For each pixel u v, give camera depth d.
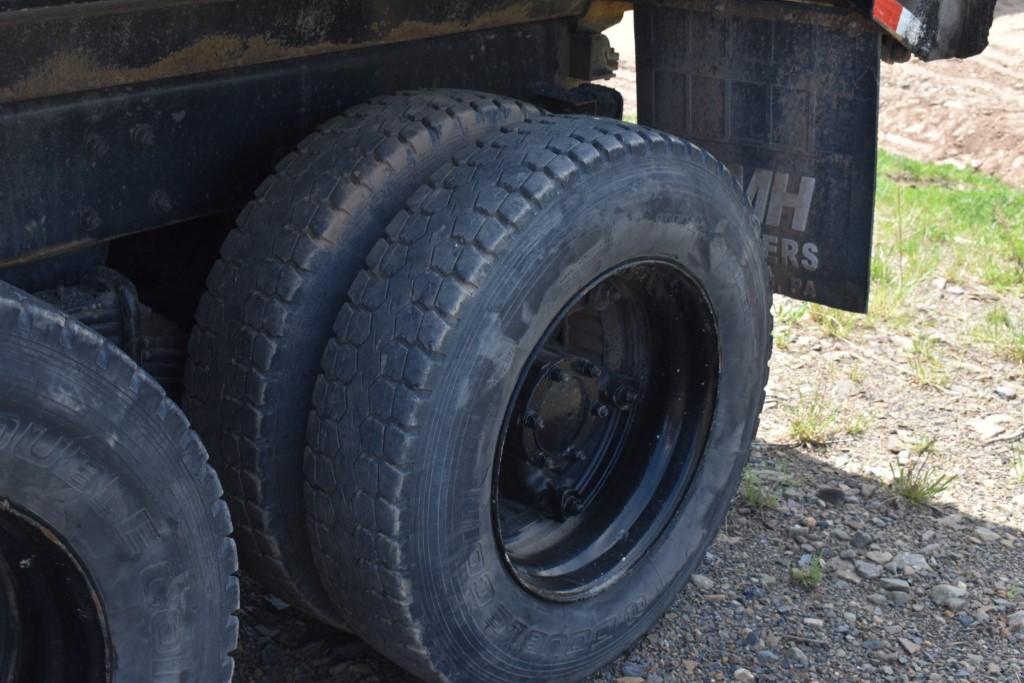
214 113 2.79
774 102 3.80
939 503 4.52
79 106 2.51
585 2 3.61
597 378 3.37
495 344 2.69
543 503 3.38
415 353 2.62
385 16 3.01
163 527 2.37
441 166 2.89
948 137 13.17
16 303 2.12
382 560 2.71
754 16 3.71
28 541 2.26
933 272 6.79
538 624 3.09
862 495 4.54
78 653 2.43
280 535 2.93
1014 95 14.20
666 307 3.33
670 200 3.04
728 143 3.94
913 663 3.65
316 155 2.88
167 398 2.35
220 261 2.86
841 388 5.38
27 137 2.45
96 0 2.31
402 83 3.22
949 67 15.12
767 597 3.91
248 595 3.70
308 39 2.87
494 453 2.81
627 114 11.64
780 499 4.46
